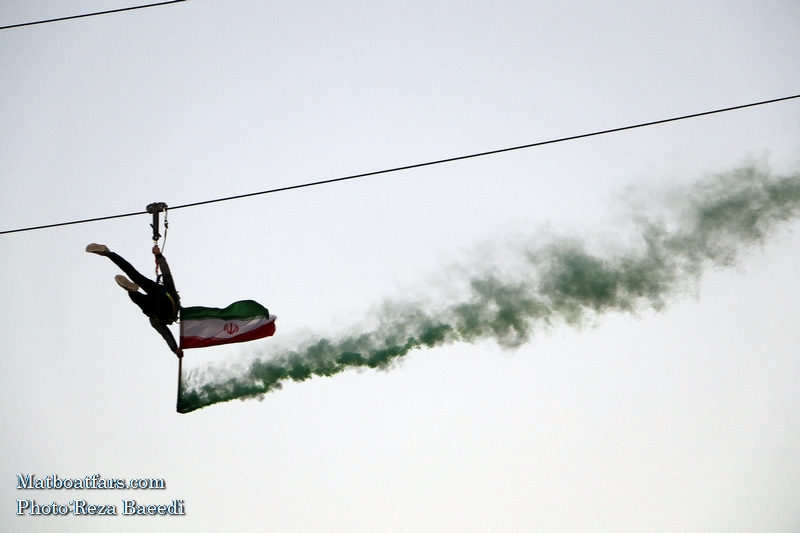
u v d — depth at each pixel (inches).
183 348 1585.9
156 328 1461.6
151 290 1393.9
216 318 1605.6
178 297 1434.5
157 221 1413.6
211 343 1598.2
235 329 1608.0
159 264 1416.1
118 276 1359.5
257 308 1609.3
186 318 1581.0
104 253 1334.9
